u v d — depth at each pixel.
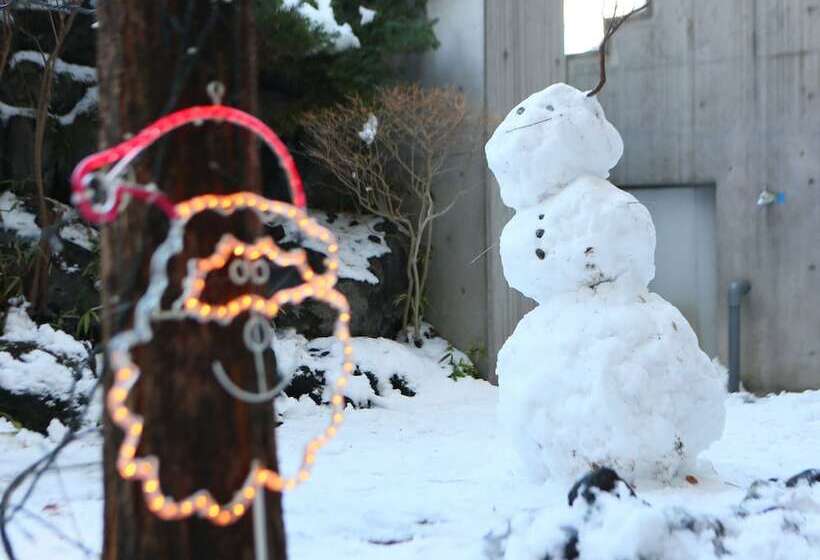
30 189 10.28
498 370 6.04
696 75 11.89
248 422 2.70
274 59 11.09
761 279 11.55
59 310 9.49
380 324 11.65
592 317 5.70
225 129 2.71
